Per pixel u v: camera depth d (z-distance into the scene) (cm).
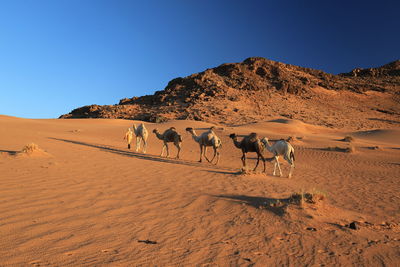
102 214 596
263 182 1109
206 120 9450
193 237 523
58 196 688
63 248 420
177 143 1862
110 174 1020
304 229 606
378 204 890
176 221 602
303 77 15762
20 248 404
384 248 532
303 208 720
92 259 395
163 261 413
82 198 693
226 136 3897
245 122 9206
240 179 1138
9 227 475
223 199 805
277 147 1369
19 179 810
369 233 607
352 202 888
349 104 13538
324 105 12962
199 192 872
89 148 1855
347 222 673
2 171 891
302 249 505
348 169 1850
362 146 3534
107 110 13462
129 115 12262
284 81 14725
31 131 3006
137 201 719
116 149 2042
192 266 407
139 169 1188
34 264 363
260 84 14325
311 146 3319
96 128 4644
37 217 538
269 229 595
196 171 1282
